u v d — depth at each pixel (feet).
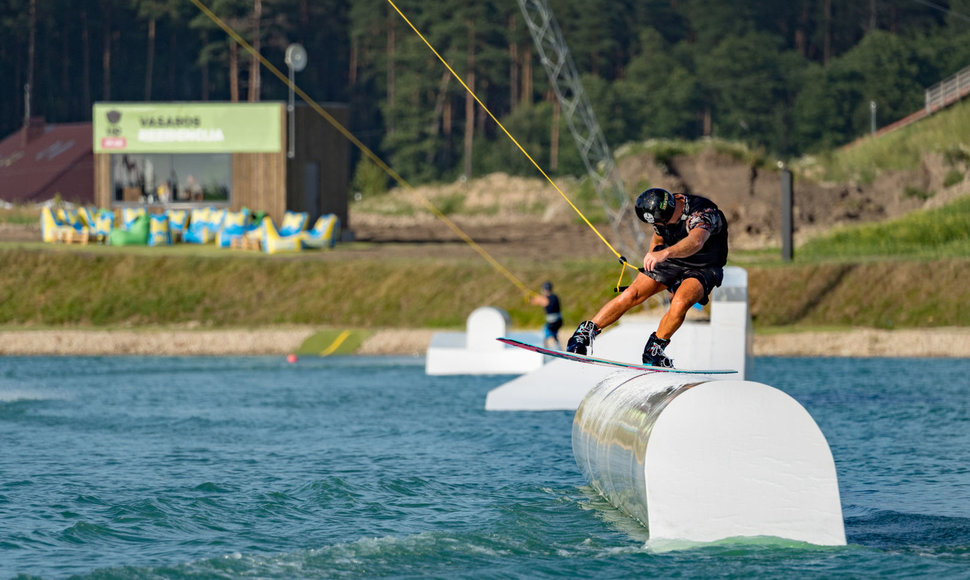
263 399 317.63
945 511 165.58
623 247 621.72
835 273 502.38
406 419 274.36
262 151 602.44
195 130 606.96
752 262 542.57
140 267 534.37
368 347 467.52
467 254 577.02
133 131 612.29
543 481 191.62
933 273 493.36
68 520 159.53
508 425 262.47
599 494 178.09
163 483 188.24
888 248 587.27
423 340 470.80
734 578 124.57
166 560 138.31
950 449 224.94
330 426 262.88
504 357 383.65
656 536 134.62
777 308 490.49
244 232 586.04
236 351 469.98
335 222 593.83
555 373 297.74
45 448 229.25
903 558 134.31
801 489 134.62
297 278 526.16
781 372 382.42
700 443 134.51
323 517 162.91
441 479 193.16
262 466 206.69
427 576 130.41
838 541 134.72
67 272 531.91
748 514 134.51
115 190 618.03
